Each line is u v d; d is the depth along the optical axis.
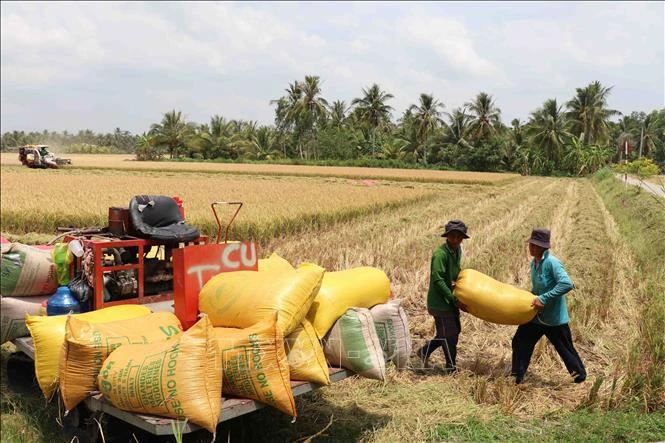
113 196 22.00
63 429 4.78
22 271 5.82
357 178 46.72
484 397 5.47
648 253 12.29
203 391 3.70
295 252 12.36
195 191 27.17
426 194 27.75
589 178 60.78
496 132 76.06
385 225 18.08
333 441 4.67
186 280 4.60
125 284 5.52
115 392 3.87
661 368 5.87
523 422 5.09
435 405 5.30
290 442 4.64
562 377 6.14
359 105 81.00
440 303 6.13
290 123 80.81
